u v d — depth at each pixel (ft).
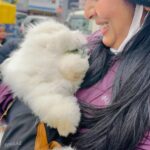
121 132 2.47
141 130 2.44
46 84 2.57
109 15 2.69
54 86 2.57
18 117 2.56
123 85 2.60
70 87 2.67
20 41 3.10
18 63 2.64
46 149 2.46
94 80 2.83
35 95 2.53
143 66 2.59
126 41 2.75
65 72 2.60
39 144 2.46
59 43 2.61
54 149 2.44
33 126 2.51
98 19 2.75
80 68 2.63
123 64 2.70
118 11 2.67
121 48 2.79
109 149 2.50
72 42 2.66
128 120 2.47
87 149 2.58
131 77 2.59
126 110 2.51
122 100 2.55
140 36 2.69
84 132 2.63
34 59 2.59
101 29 2.87
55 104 2.49
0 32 6.07
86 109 2.70
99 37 3.07
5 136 2.53
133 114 2.47
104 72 2.84
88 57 2.91
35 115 2.52
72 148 2.52
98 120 2.61
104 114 2.59
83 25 9.44
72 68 2.59
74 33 2.81
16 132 2.52
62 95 2.59
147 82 2.54
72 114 2.50
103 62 2.87
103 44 2.95
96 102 2.74
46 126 2.51
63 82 2.61
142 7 2.66
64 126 2.48
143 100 2.50
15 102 2.69
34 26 2.82
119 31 2.74
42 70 2.57
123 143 2.46
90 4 2.76
